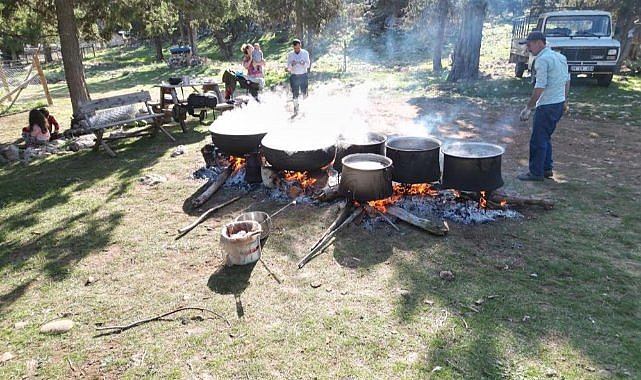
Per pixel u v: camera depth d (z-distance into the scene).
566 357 2.66
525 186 5.32
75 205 5.34
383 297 3.33
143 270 3.85
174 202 5.30
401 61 21.28
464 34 13.99
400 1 27.89
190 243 4.29
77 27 10.21
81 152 7.71
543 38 5.09
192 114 9.15
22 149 8.24
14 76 19.94
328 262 3.85
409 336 2.90
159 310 3.29
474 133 7.95
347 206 4.60
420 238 4.18
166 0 10.79
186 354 2.84
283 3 19.64
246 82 10.59
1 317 3.29
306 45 22.59
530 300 3.21
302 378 2.61
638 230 4.16
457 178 4.52
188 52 24.83
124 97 8.17
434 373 2.59
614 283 3.37
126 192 5.69
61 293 3.56
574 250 3.86
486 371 2.58
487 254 3.86
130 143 8.17
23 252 4.27
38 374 2.73
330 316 3.13
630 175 5.62
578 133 7.69
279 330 3.02
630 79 13.59
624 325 2.91
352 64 20.77
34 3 10.09
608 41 11.89
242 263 3.84
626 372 2.52
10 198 5.70
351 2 24.39
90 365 2.79
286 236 4.34
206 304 3.34
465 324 2.98
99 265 3.96
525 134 7.84
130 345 2.94
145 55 38.12
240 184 5.65
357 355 2.76
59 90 17.30
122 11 10.16
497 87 12.66
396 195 4.93
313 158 4.91
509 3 27.48
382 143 5.17
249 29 36.06
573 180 5.50
